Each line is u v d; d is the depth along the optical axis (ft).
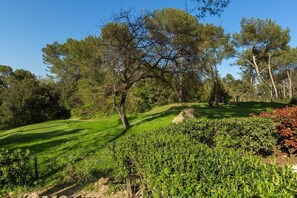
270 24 114.32
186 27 55.21
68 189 23.82
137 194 17.88
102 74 52.24
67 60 167.22
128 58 48.26
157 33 49.42
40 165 31.58
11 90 134.51
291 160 26.40
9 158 24.98
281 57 144.46
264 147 27.25
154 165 12.34
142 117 63.36
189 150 13.58
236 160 11.18
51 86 151.94
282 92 237.86
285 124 28.19
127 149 16.83
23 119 130.82
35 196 21.35
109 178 23.91
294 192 7.79
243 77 194.39
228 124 26.91
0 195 23.44
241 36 119.65
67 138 49.75
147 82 65.77
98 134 47.57
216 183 9.11
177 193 10.05
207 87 92.38
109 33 48.52
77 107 116.26
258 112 61.05
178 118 48.26
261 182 8.21
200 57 56.18
